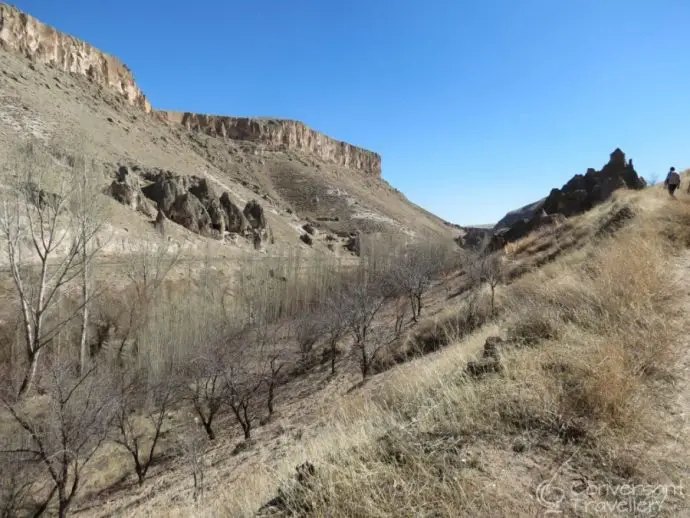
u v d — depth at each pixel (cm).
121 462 1770
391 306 3014
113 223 4078
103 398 1357
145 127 11906
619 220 1492
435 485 239
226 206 7019
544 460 259
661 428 277
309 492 251
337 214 13162
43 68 9994
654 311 469
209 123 17638
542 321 517
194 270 4025
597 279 609
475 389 350
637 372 350
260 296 3919
